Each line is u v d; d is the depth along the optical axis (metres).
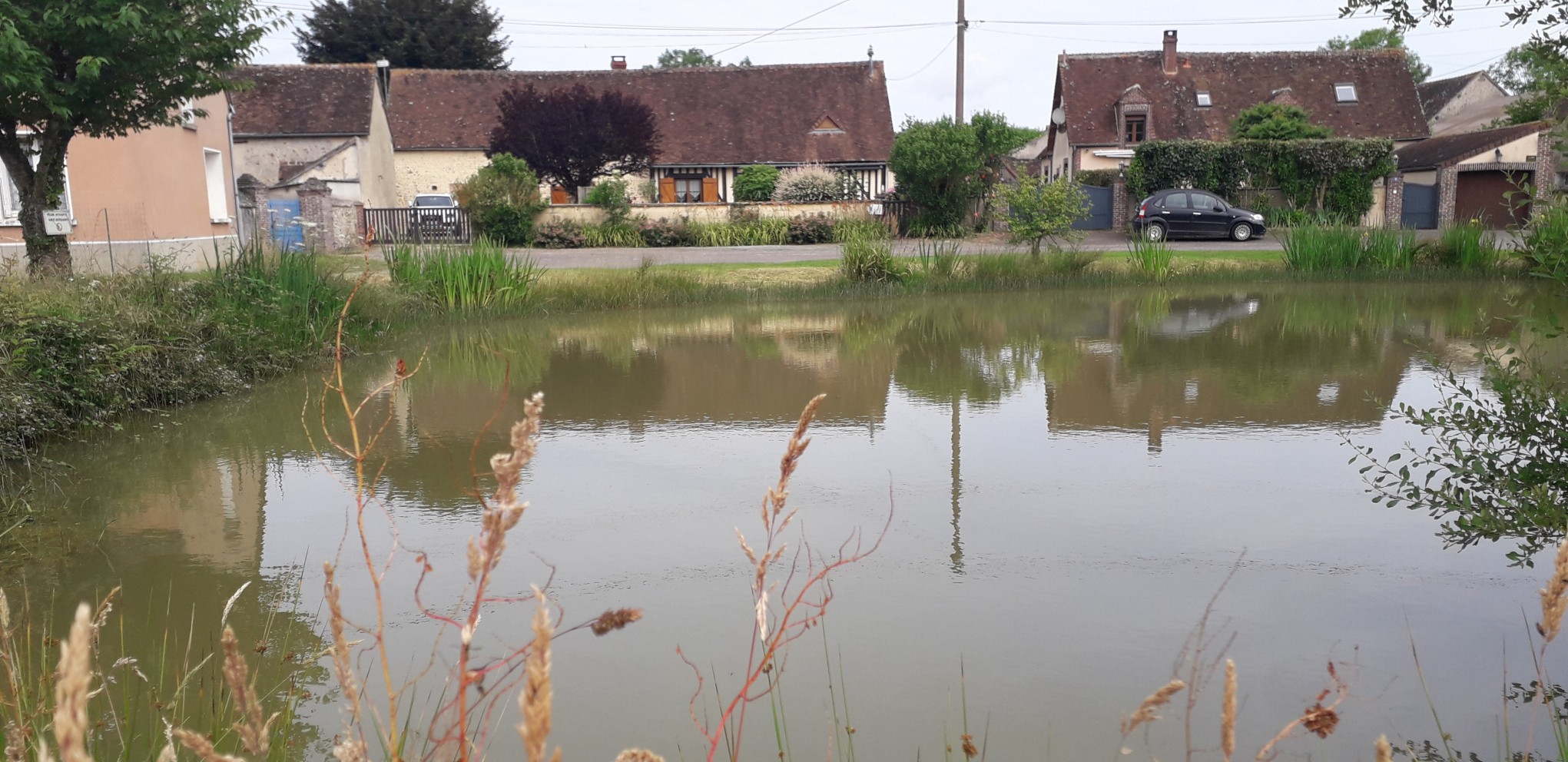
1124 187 34.25
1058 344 13.02
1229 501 6.30
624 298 18.16
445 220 30.31
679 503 6.39
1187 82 39.97
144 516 6.11
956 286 19.92
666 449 7.83
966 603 4.74
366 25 51.34
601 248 29.89
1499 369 4.93
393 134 39.06
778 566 5.26
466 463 7.36
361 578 5.10
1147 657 4.18
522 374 11.30
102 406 8.41
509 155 31.16
